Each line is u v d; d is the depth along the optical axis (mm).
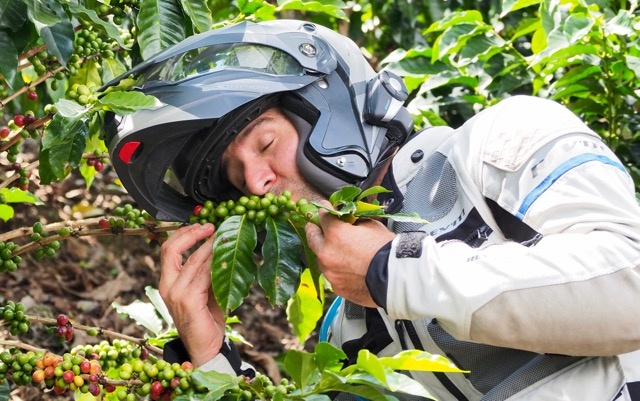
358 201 1669
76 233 2014
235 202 1887
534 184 1635
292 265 1772
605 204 1562
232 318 2268
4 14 1847
